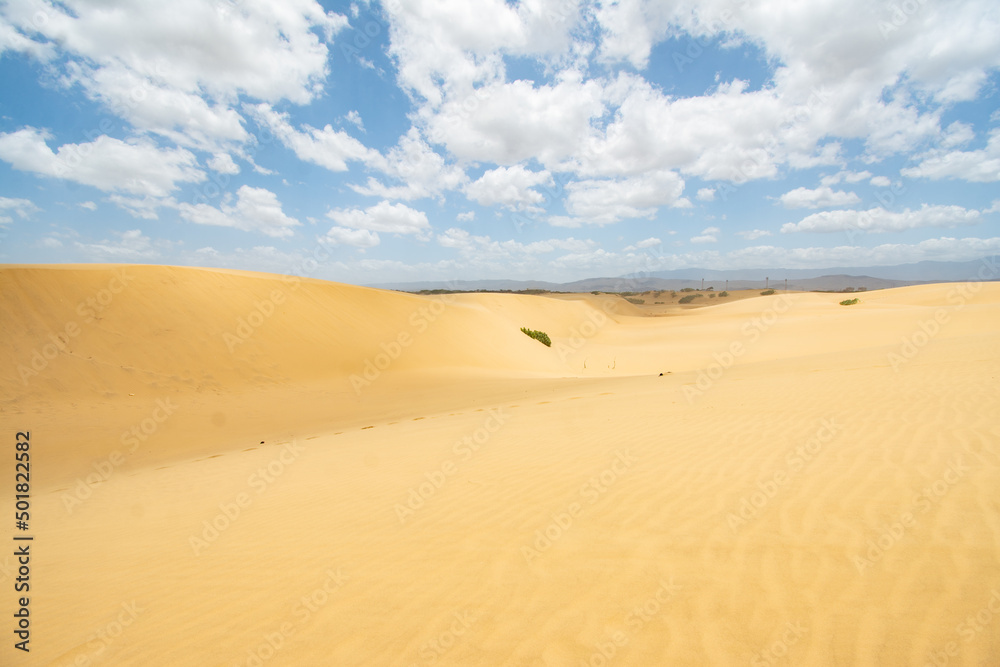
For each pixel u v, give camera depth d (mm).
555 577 2984
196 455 10375
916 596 2404
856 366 10953
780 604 2469
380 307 26062
